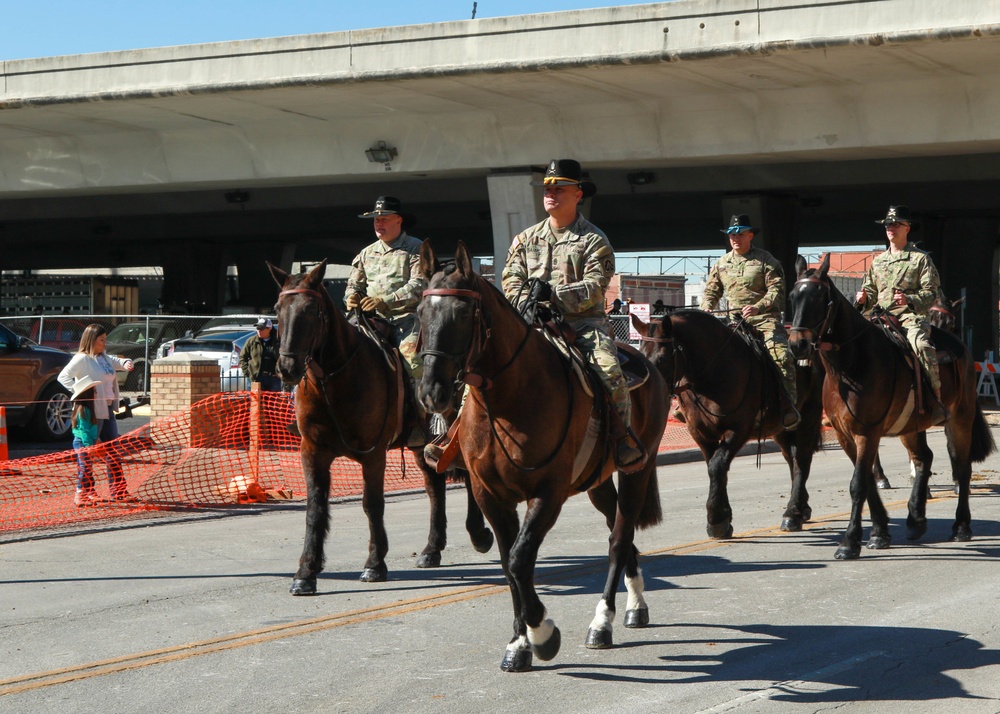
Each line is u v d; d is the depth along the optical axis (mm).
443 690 5762
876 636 6766
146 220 46562
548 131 27891
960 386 10258
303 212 43781
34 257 56969
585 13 23438
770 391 10258
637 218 38688
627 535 6688
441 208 40969
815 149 25578
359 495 13664
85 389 12234
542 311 6312
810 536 10414
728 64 22969
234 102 27438
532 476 5840
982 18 20500
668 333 9586
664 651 6480
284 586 8375
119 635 6938
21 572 8945
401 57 24781
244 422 14859
